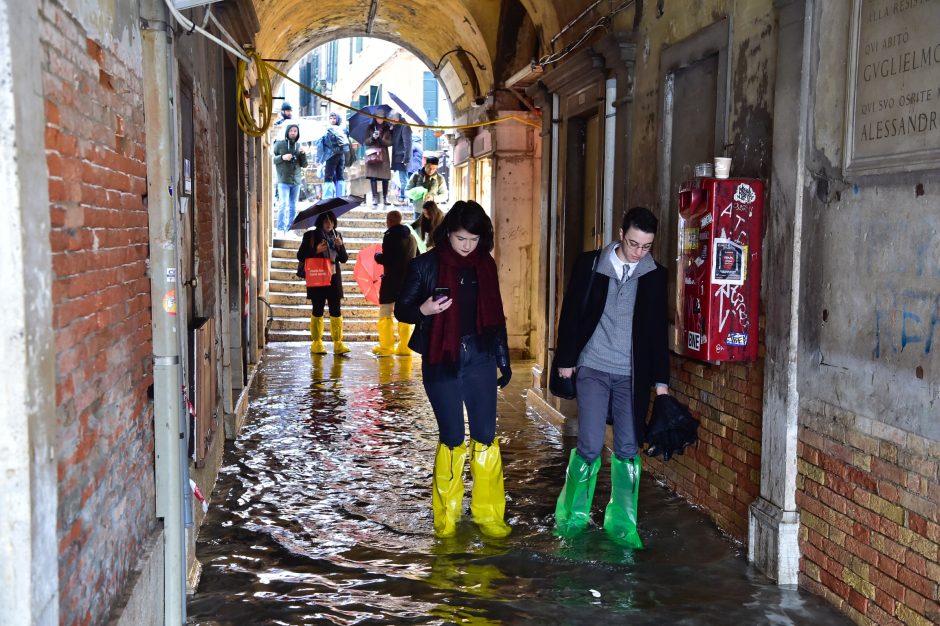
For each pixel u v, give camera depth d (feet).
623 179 22.45
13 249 6.67
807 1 13.85
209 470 18.39
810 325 13.92
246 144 34.83
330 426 25.89
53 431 7.38
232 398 25.39
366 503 18.72
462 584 14.38
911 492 11.51
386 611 13.30
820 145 13.67
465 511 18.17
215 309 20.86
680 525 17.33
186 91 16.01
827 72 13.52
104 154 9.55
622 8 22.49
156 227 11.85
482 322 16.30
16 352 6.72
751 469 15.98
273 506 18.40
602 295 16.07
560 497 17.21
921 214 11.30
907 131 11.55
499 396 31.73
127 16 10.83
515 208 39.47
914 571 11.46
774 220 14.89
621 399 16.33
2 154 6.59
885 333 12.05
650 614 13.25
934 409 11.05
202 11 17.98
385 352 39.81
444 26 43.42
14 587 6.77
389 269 38.81
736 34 16.48
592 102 24.63
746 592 14.03
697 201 15.64
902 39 11.66
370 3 45.39
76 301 8.40
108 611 9.48
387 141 61.82
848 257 12.91
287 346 43.16
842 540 13.12
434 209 40.78
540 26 30.12
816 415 13.78
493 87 38.68
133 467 10.89
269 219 52.21
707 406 17.88
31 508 6.82
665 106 19.93
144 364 11.68
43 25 7.52
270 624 12.82
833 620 12.98
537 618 13.12
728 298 15.42
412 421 26.68
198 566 14.80
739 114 16.35
